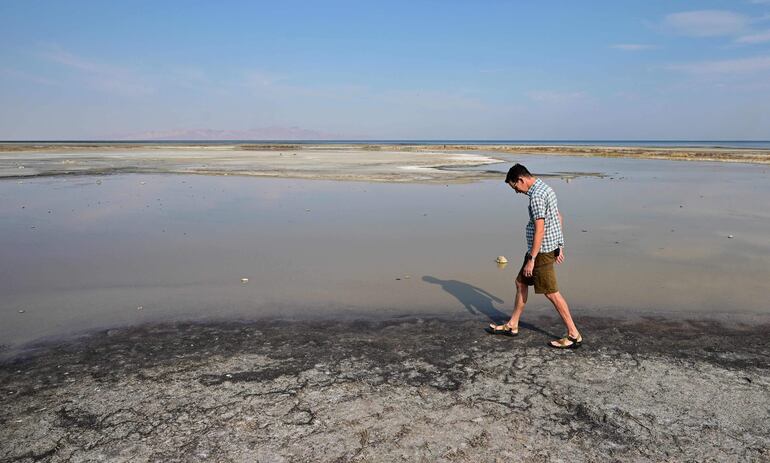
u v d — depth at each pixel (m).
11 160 39.34
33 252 9.87
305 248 10.27
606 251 9.97
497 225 12.87
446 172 29.12
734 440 3.81
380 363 5.04
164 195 18.61
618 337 5.73
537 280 5.36
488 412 4.14
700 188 21.92
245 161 38.66
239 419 4.03
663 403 4.31
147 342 5.57
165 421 4.02
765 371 4.90
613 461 3.56
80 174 27.03
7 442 3.76
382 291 7.45
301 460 3.54
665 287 7.60
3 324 6.11
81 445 3.73
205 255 9.66
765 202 17.30
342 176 26.05
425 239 11.17
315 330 5.93
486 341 5.62
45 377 4.75
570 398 4.38
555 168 35.78
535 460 3.56
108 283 7.83
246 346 5.45
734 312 6.55
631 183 24.38
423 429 3.90
